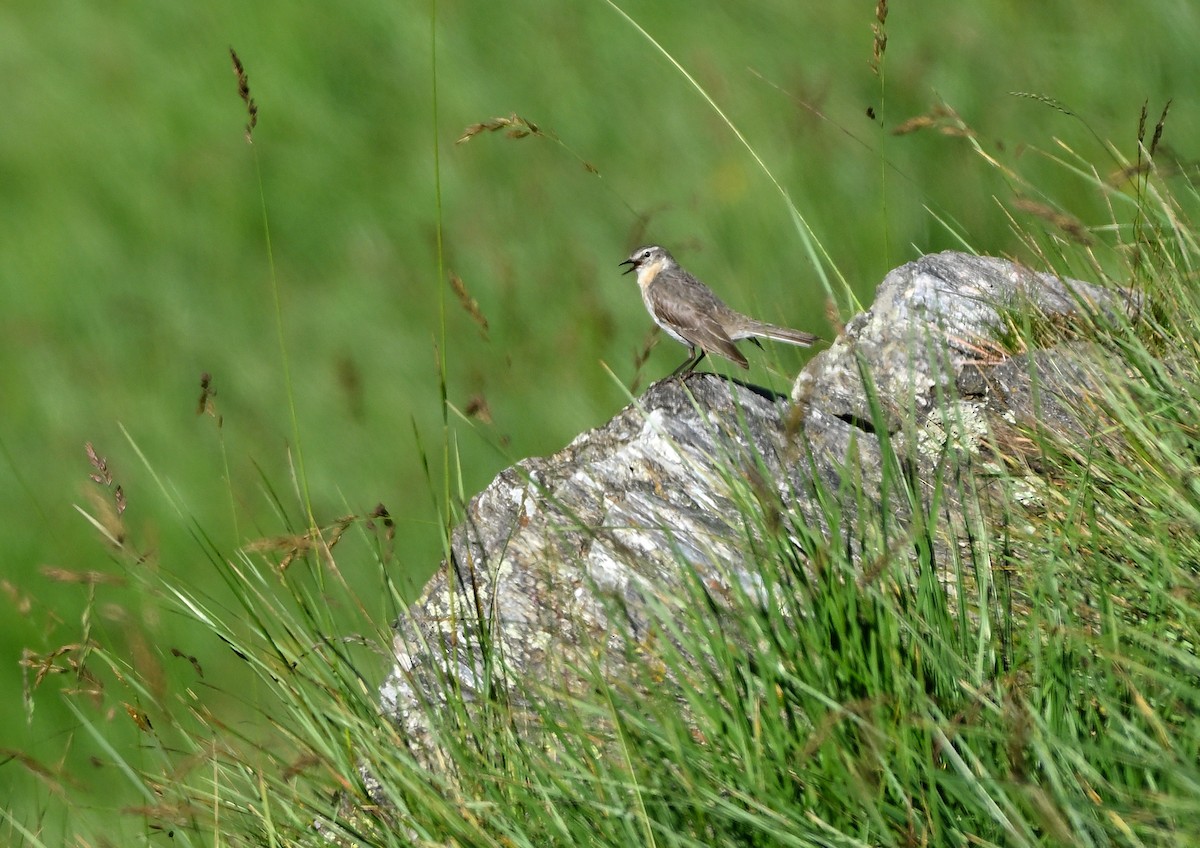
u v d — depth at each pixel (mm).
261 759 7898
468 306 8312
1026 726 6133
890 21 27750
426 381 21234
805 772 6480
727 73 26844
